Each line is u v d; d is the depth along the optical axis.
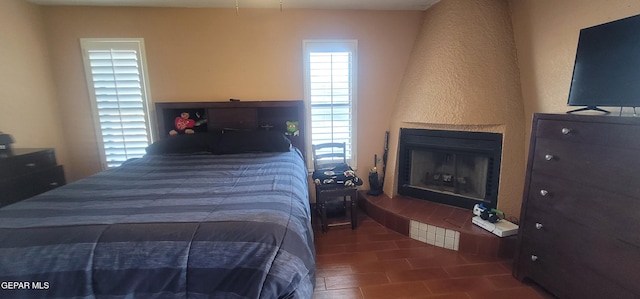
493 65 2.36
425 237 2.43
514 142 2.35
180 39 2.89
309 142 3.21
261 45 2.97
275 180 1.76
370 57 3.07
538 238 1.72
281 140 2.78
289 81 3.06
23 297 1.00
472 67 2.40
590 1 1.73
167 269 1.02
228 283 1.02
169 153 2.71
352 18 2.98
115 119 2.99
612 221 1.32
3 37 2.43
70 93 2.90
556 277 1.62
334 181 2.67
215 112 2.97
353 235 2.58
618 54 1.43
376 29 3.02
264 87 3.06
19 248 1.02
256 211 1.23
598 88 1.52
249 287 0.99
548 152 1.62
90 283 1.02
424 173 3.00
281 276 1.00
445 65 2.51
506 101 2.34
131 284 1.02
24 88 2.60
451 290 1.80
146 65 2.90
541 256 1.71
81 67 2.86
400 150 2.95
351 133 3.22
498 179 2.40
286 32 2.97
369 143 3.27
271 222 1.13
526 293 1.76
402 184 3.00
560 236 1.58
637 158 1.22
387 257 2.21
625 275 1.29
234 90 3.04
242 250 1.03
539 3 2.13
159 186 1.67
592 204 1.40
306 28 2.97
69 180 3.03
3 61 2.43
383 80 3.13
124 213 1.24
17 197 2.24
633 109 1.58
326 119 3.18
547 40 2.08
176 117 3.03
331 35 3.00
